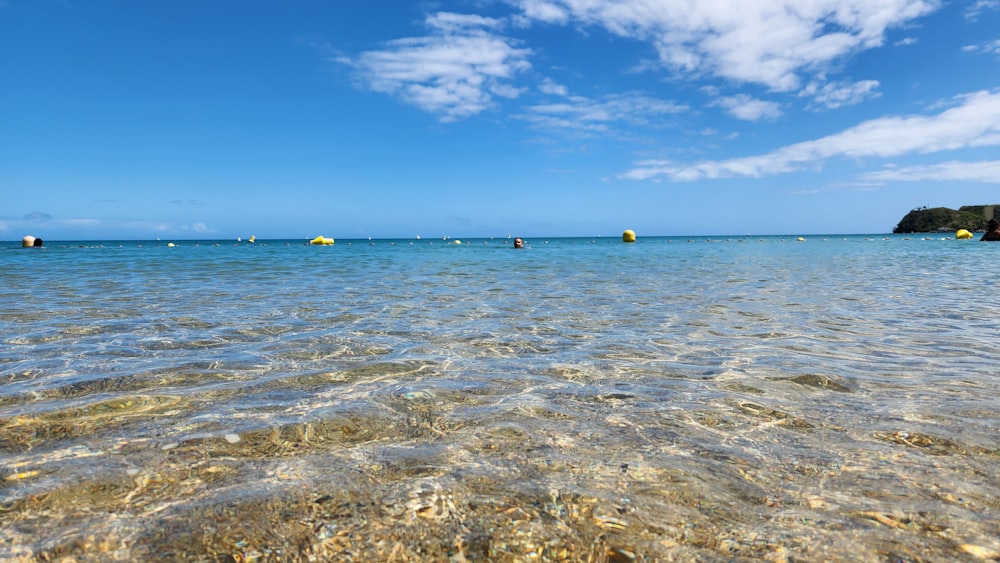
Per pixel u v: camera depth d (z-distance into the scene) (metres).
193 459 2.70
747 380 4.29
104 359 4.90
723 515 2.20
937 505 2.26
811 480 2.51
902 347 5.52
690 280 13.60
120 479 2.46
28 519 2.11
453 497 2.34
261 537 2.02
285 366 4.73
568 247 46.41
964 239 55.97
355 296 10.05
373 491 2.38
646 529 2.10
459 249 42.12
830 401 3.73
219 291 10.80
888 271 16.39
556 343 5.79
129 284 12.12
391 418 3.37
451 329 6.62
